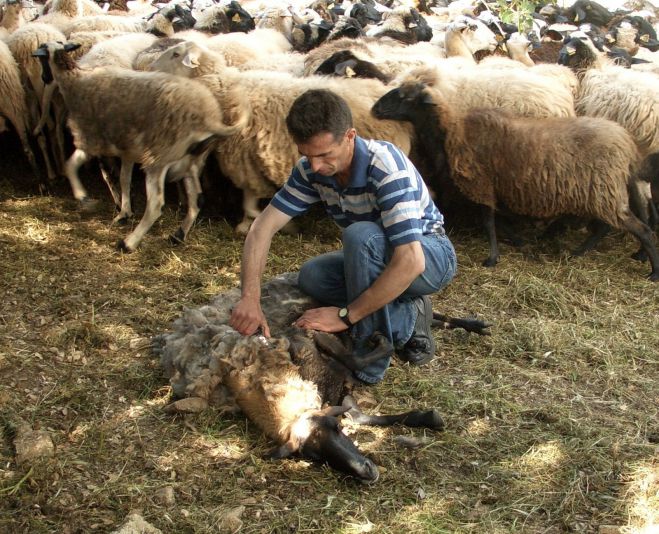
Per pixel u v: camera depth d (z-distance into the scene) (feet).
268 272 17.49
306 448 10.41
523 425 11.95
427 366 13.47
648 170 19.07
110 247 18.01
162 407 11.78
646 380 13.53
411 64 23.57
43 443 10.58
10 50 22.34
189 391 11.67
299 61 24.07
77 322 14.24
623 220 18.26
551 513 10.03
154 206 17.84
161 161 17.63
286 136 18.33
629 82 21.06
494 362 13.76
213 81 18.15
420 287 11.92
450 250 12.09
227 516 9.55
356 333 12.05
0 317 14.21
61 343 13.42
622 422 12.16
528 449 11.29
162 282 16.46
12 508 9.62
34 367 12.65
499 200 19.08
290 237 19.40
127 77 17.74
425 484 10.47
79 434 11.07
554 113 20.74
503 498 10.25
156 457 10.70
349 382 11.98
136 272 16.83
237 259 17.89
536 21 39.40
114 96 17.69
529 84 20.90
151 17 30.81
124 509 9.69
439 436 11.51
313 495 10.11
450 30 28.40
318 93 10.17
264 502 9.94
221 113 17.66
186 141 17.37
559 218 20.18
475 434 11.66
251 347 11.44
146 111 17.31
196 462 10.64
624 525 9.77
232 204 20.65
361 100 19.17
